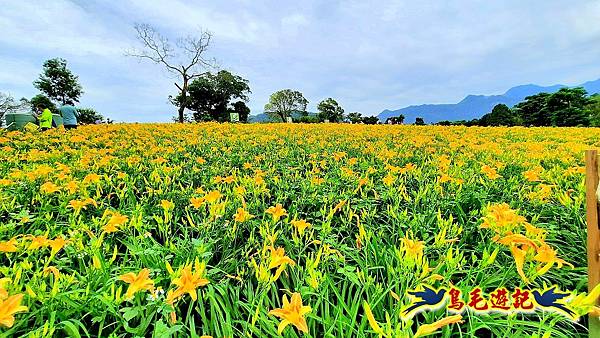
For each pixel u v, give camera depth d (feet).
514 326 5.11
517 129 43.16
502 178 11.86
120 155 17.03
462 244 7.33
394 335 3.66
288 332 4.61
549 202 9.29
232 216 8.56
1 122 38.19
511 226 5.37
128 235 7.21
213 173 13.24
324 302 5.62
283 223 8.60
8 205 8.42
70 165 13.09
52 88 120.47
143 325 4.63
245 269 6.61
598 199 3.79
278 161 16.37
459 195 9.40
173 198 10.03
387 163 14.39
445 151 19.76
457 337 5.16
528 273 4.73
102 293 4.75
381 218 8.93
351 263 7.09
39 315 4.76
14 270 5.17
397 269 5.41
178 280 4.36
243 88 139.23
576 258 7.27
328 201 9.62
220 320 4.85
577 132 38.75
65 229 7.68
